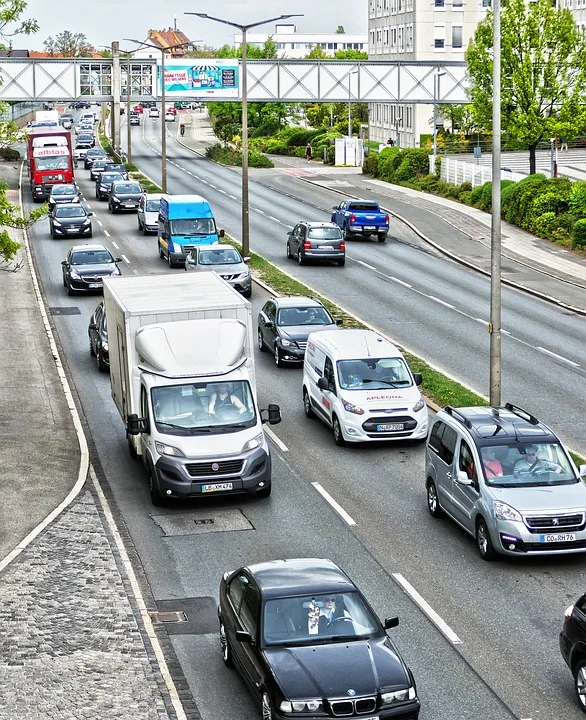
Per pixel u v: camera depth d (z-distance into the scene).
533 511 21.08
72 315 46.72
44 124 118.38
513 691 16.28
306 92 111.19
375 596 19.89
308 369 32.72
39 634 17.75
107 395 34.66
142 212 70.19
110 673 16.39
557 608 19.41
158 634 18.28
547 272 57.72
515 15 76.75
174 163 118.31
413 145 130.88
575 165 97.88
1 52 116.38
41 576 20.27
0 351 39.41
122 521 23.95
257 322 45.41
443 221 75.12
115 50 112.50
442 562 21.61
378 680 14.52
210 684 16.53
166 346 25.81
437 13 131.62
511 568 21.33
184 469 24.39
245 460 24.70
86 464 27.48
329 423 30.41
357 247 66.62
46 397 33.69
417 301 50.16
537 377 37.03
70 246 64.81
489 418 23.81
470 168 86.06
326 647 15.13
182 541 22.77
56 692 15.71
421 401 29.75
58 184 80.62
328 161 119.56
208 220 57.28
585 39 77.50
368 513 24.53
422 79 111.94
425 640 18.05
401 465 28.19
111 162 102.69
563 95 77.88
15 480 25.88
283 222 75.50
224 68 110.75
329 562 17.20
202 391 25.55
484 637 18.19
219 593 18.61
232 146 135.00
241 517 24.27
